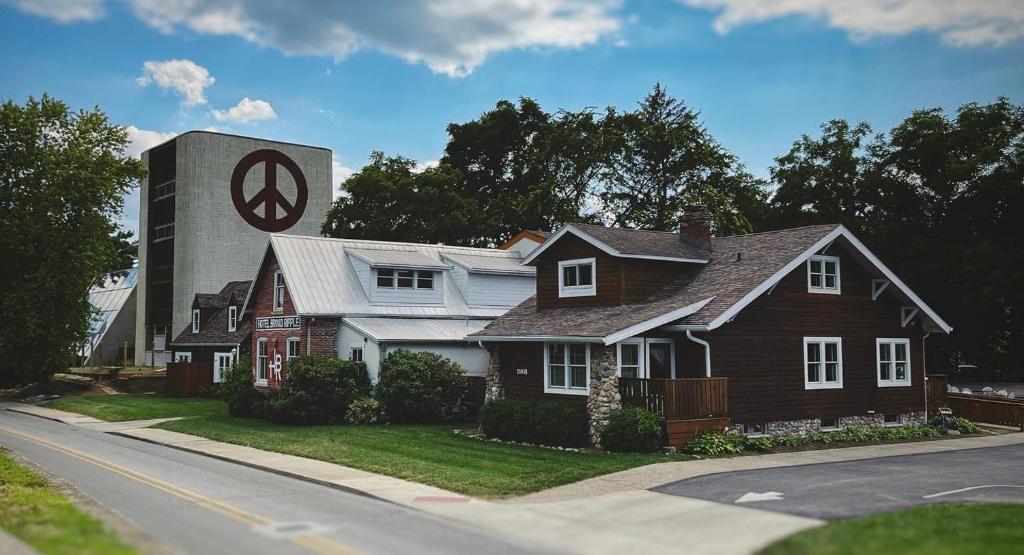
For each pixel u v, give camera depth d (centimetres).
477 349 3594
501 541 1191
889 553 1022
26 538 1130
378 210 6062
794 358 2633
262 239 6738
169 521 1330
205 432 2845
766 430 2539
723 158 5912
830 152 5216
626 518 1359
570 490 1661
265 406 3206
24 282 4712
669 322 2420
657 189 5903
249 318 4662
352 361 3291
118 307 7525
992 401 3231
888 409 2872
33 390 4931
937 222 4906
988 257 4356
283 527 1281
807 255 2623
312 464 2048
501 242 6544
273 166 6825
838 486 1661
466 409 3253
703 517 1348
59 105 4928
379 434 2681
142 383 5009
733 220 5384
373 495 1591
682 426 2256
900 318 2959
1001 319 4709
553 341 2547
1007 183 4478
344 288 3669
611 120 6022
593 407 2381
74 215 4903
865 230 4825
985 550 1029
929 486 1666
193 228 6412
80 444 2639
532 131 6800
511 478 1778
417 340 3366
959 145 4778
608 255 2691
